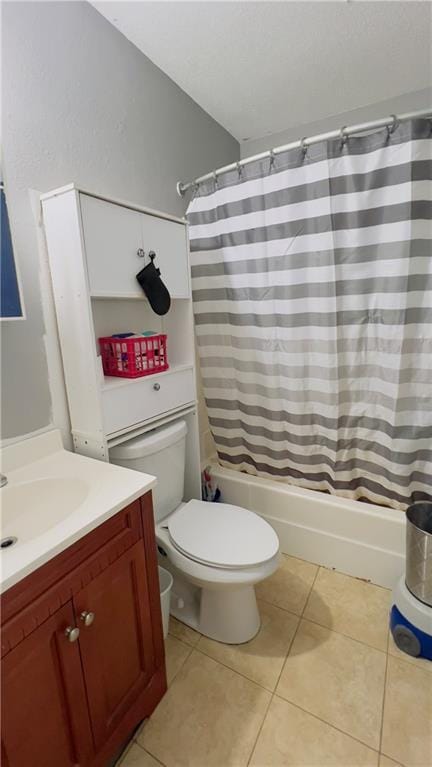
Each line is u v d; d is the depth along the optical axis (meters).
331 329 1.48
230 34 1.37
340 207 1.38
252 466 1.94
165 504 1.46
